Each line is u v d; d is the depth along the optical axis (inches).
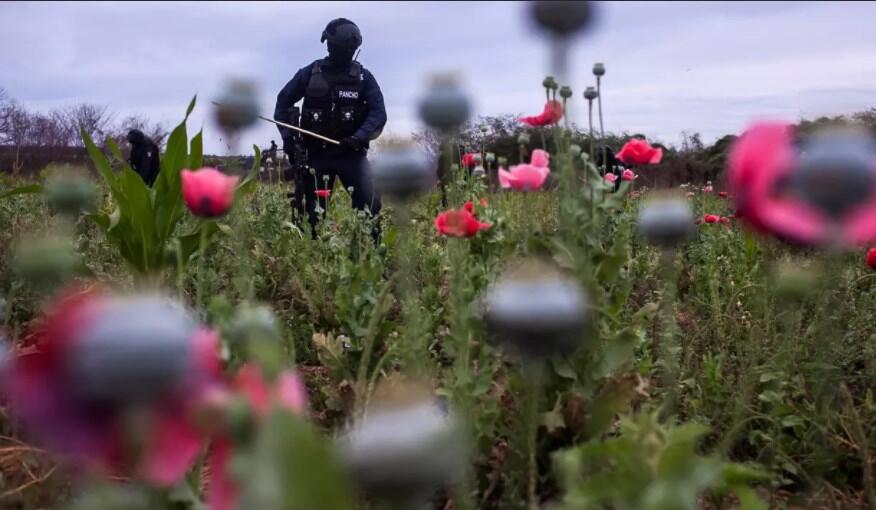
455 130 76.7
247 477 30.9
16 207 191.6
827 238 46.6
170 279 129.2
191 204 65.2
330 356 102.0
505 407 80.7
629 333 75.9
